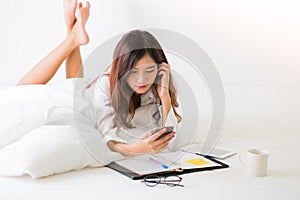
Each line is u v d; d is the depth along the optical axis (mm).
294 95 2613
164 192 1458
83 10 2322
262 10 2555
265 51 2600
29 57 2584
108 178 1572
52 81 2576
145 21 2541
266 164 1627
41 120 1715
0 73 2596
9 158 1557
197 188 1497
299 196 1451
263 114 2414
